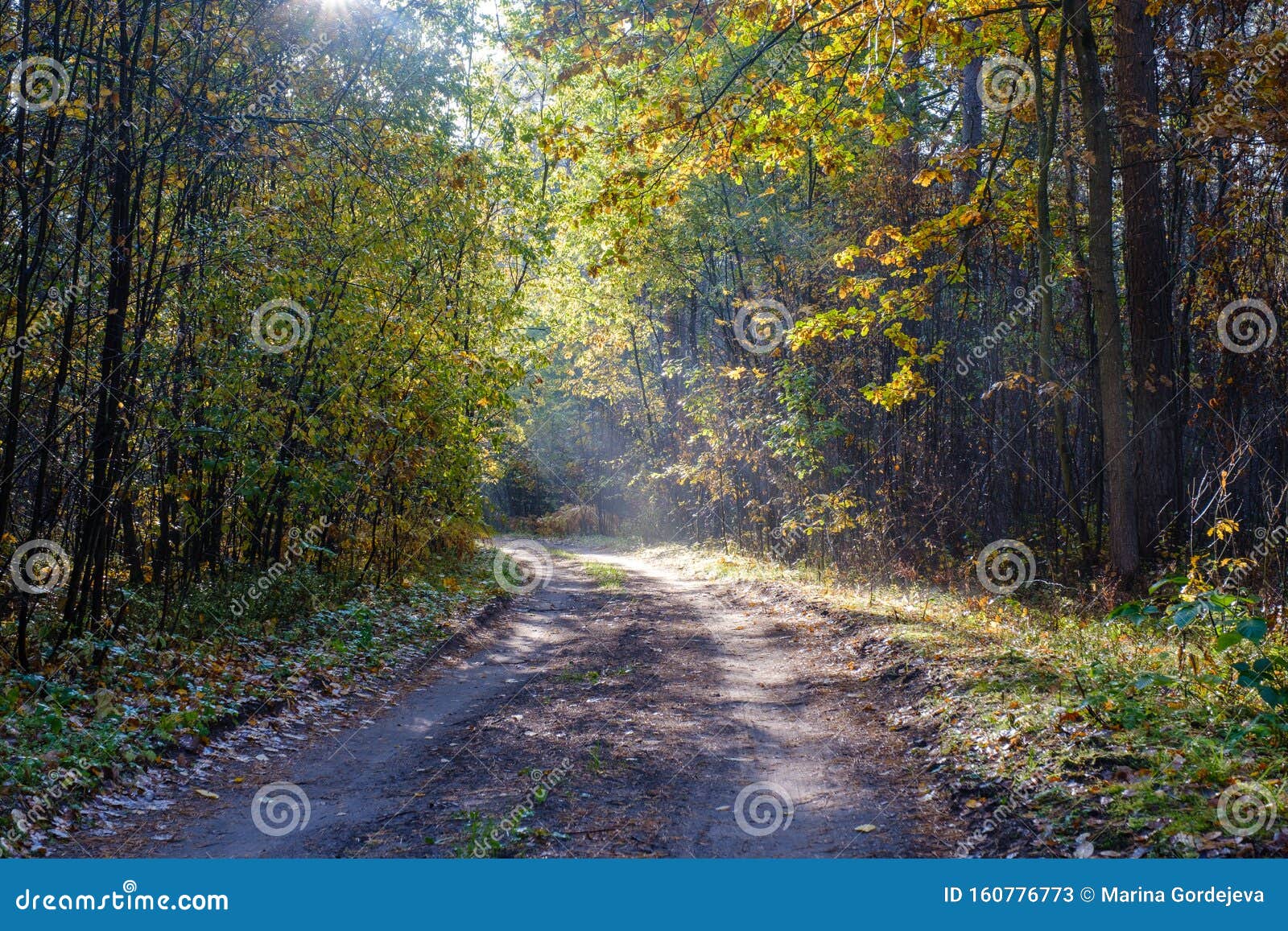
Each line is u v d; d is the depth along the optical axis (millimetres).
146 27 9742
